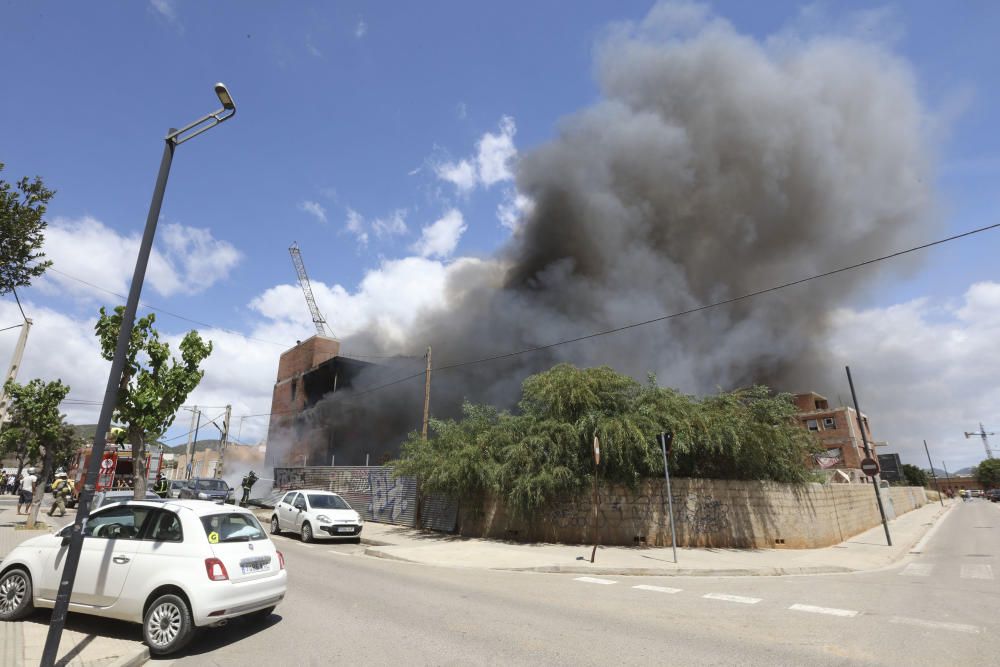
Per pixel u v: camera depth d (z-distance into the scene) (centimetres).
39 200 757
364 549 1415
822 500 1716
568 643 560
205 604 522
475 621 649
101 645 520
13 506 2686
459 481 1556
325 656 510
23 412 1741
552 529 1457
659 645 558
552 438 1490
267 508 2622
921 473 8162
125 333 524
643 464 1403
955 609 755
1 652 478
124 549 573
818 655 529
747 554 1316
